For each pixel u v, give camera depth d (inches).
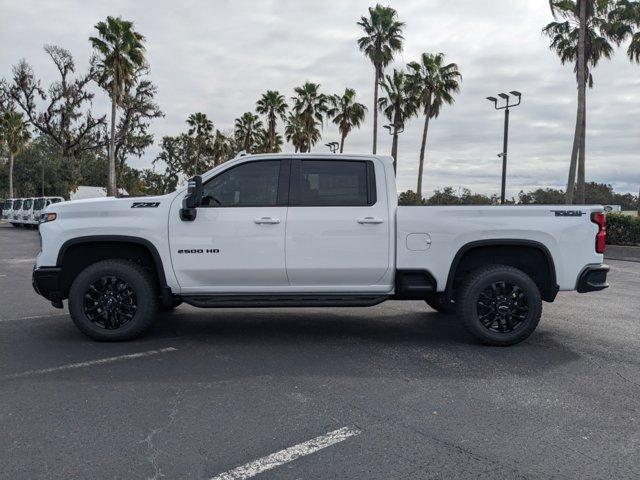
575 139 872.9
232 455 129.3
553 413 157.1
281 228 225.9
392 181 232.1
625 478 119.6
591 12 871.7
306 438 138.9
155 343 234.2
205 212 226.4
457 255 228.2
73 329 259.0
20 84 2005.4
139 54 1364.4
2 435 139.8
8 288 386.3
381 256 228.2
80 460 126.3
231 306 227.3
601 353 222.4
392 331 260.8
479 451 132.3
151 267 241.3
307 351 223.3
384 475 120.3
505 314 229.3
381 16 1402.6
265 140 2509.8
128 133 2113.7
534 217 228.7
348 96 1748.3
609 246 734.5
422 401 166.1
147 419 150.6
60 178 2225.6
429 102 1462.8
